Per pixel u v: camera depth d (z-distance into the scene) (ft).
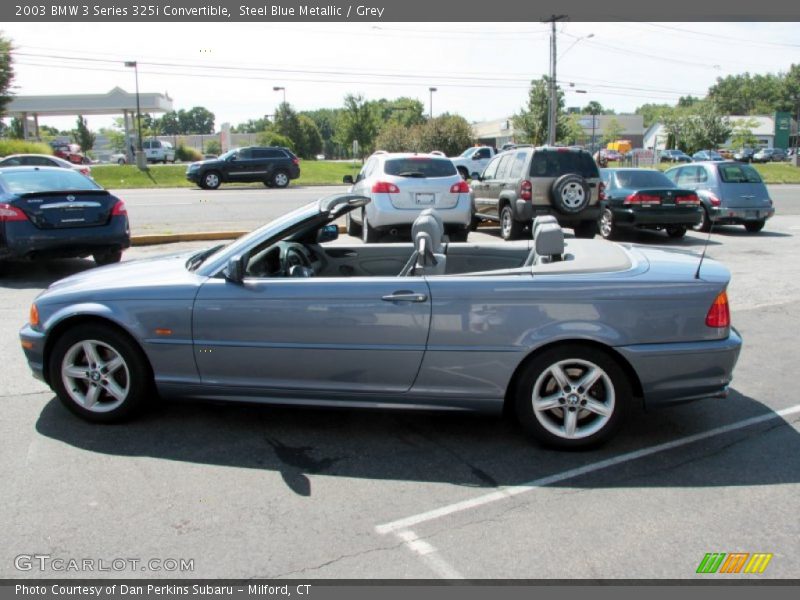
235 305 14.07
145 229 46.68
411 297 13.52
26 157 82.53
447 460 13.43
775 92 440.45
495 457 13.56
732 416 15.72
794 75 435.94
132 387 14.78
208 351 14.26
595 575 9.75
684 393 13.56
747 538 10.67
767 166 155.02
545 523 11.10
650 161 146.72
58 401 16.47
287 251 16.72
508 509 11.55
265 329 14.01
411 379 13.82
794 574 9.77
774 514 11.38
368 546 10.47
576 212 40.93
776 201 76.74
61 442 14.15
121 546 10.46
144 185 106.42
